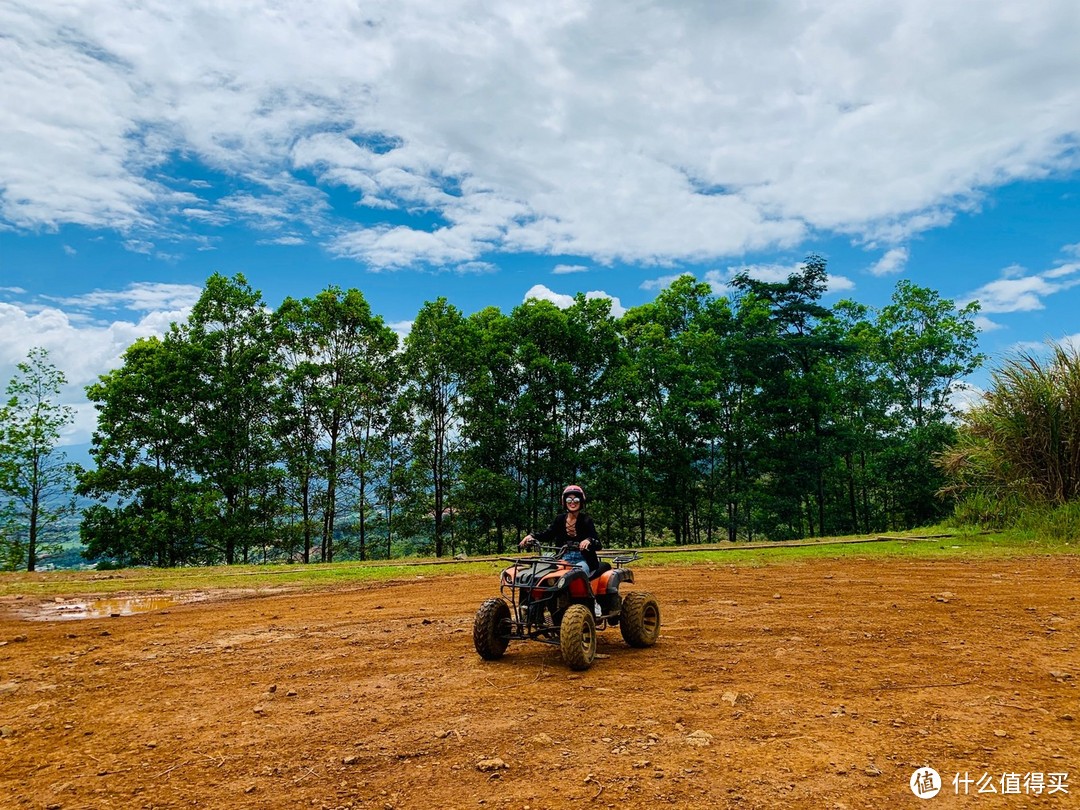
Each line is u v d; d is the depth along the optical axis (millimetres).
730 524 44125
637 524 40562
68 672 6980
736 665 6512
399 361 37375
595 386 39781
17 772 4469
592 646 6641
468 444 37781
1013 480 20734
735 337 43844
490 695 5785
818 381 43844
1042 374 20266
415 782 4113
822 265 47094
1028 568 13133
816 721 4934
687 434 41000
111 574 17297
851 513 51875
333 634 8703
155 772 4395
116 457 34375
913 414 50938
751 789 3859
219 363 36062
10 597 12945
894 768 4105
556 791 3916
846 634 7727
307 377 35344
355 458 35188
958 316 50781
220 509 33094
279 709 5594
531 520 38469
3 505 32594
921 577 12367
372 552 38750
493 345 37812
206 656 7621
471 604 10828
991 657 6551
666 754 4383
